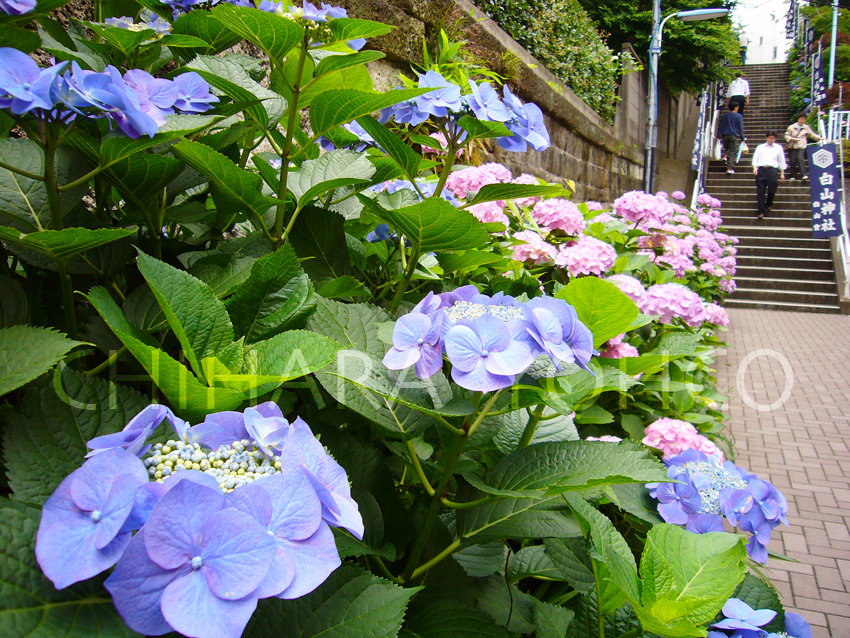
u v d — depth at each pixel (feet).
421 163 5.00
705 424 11.12
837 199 39.34
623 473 3.34
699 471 5.12
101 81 2.73
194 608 1.65
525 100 22.93
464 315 3.09
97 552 1.68
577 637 3.90
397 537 3.64
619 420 10.05
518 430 4.61
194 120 3.24
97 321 3.32
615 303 3.53
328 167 4.99
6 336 2.30
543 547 4.92
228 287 3.74
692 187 54.80
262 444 2.17
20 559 1.82
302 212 4.73
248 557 1.73
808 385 20.81
